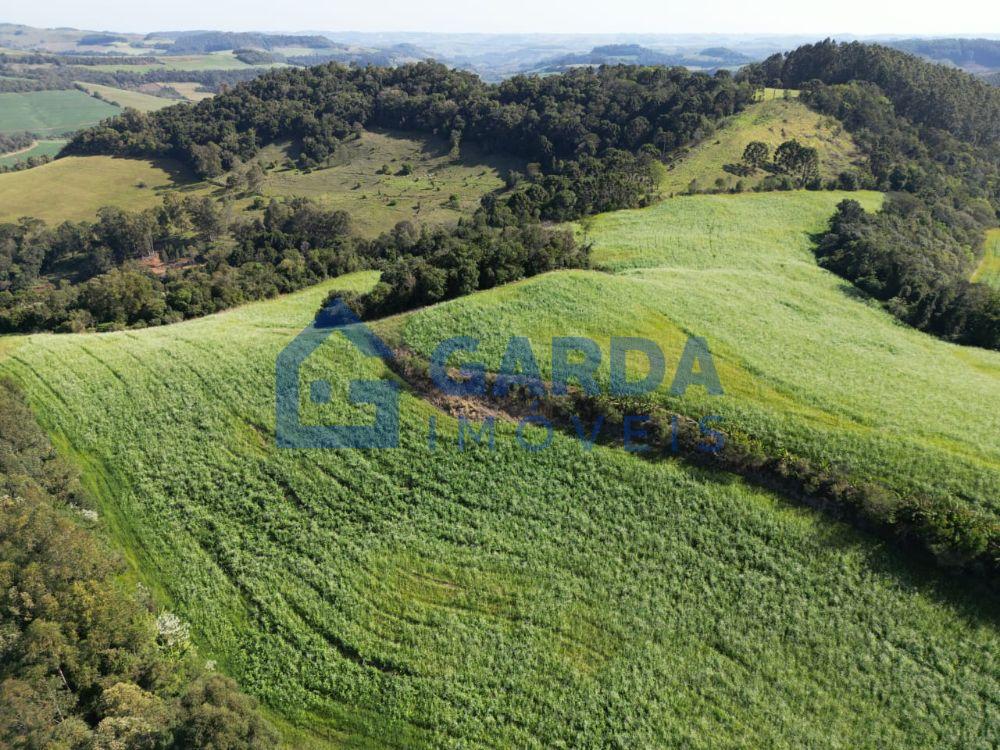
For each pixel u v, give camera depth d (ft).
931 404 142.10
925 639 96.53
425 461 131.54
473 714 94.02
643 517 117.70
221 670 101.50
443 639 102.37
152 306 223.51
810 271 238.68
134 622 98.22
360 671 99.71
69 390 158.40
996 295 203.51
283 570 114.83
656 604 104.94
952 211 326.24
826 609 101.30
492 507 122.11
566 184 339.16
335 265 291.79
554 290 180.14
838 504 113.80
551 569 111.24
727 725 90.33
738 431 127.85
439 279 178.60
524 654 99.91
